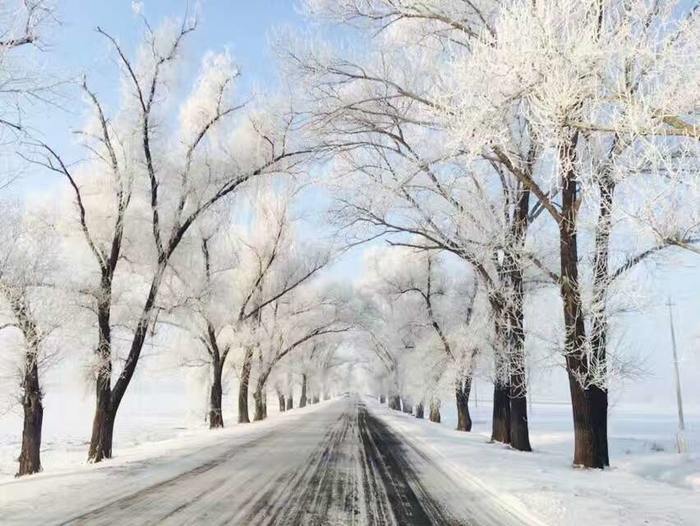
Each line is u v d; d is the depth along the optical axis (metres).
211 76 16.42
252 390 35.97
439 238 15.91
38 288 12.98
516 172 10.77
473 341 19.69
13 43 8.09
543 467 11.30
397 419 30.41
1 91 8.27
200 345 26.20
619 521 6.43
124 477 9.14
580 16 5.96
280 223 27.58
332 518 6.49
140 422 39.09
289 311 34.19
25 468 12.55
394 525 6.24
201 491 7.92
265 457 12.29
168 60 14.82
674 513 6.93
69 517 6.15
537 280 16.56
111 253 14.12
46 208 14.40
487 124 6.48
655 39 5.59
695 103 5.55
